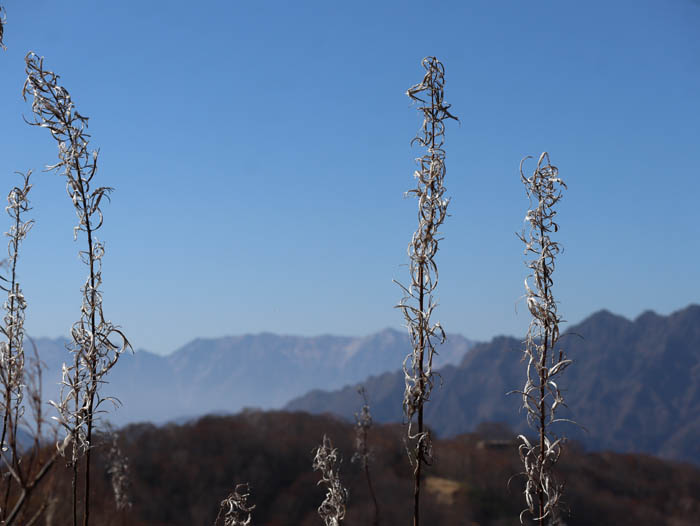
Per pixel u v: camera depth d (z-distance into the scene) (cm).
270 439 5012
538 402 352
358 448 845
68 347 357
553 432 346
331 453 554
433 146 386
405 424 354
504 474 4819
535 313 360
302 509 4428
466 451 5288
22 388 270
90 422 348
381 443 3378
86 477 348
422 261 364
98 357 357
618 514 6062
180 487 4228
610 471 7238
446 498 4309
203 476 4353
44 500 241
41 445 244
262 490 4541
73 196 381
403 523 3278
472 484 4697
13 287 365
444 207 372
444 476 4900
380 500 3375
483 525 4122
